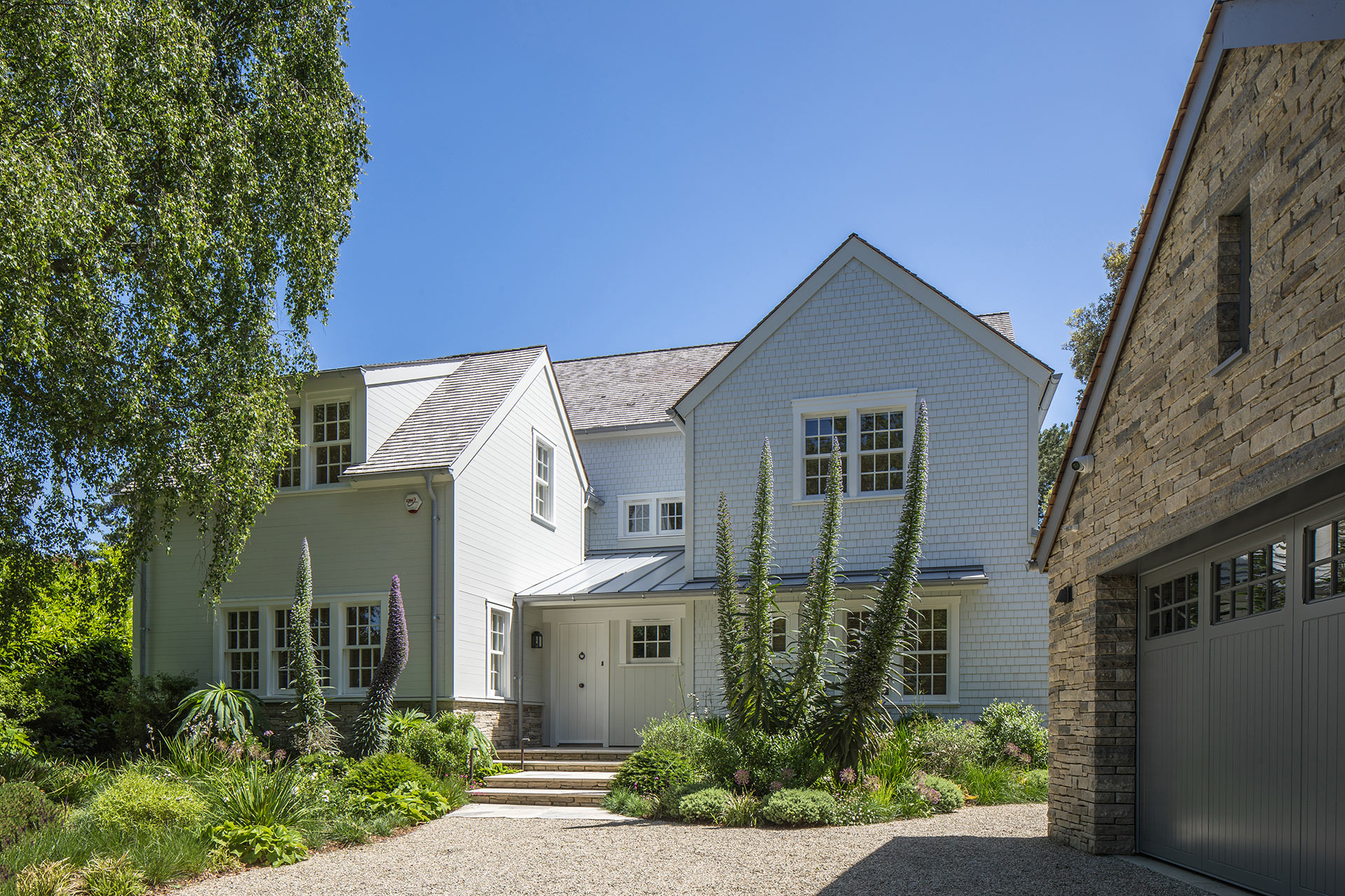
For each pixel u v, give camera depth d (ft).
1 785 30.48
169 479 42.65
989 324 59.77
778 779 36.35
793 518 56.03
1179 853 25.27
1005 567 51.65
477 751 47.62
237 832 29.40
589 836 33.17
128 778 32.81
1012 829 33.14
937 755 42.86
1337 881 18.48
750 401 57.82
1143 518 25.41
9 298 31.40
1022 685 50.49
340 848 32.14
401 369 57.88
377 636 52.85
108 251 35.29
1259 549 21.98
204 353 42.06
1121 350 27.30
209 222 40.88
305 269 46.47
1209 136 22.57
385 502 53.31
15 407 39.63
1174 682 25.81
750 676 37.68
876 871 25.82
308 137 45.32
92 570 45.52
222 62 44.55
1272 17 18.48
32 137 32.30
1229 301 21.65
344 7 47.73
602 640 60.18
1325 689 19.08
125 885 24.49
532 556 61.77
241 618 55.47
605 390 81.05
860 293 56.44
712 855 28.73
